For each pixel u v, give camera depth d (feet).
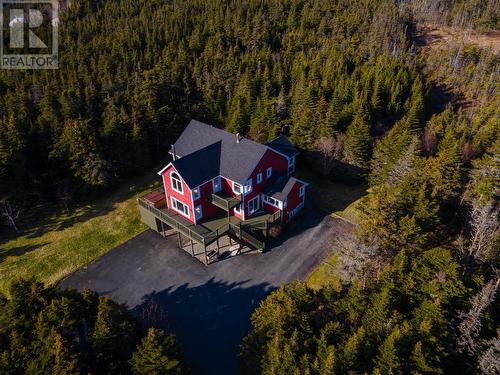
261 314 85.92
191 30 249.75
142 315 106.83
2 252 133.59
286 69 216.13
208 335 102.53
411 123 171.32
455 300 86.38
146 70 203.10
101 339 73.87
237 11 262.26
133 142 166.09
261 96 194.18
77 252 131.85
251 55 222.69
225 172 129.39
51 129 157.69
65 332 75.41
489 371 75.82
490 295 82.94
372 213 111.34
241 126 183.83
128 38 229.04
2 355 69.97
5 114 165.07
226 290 115.65
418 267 91.25
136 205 155.02
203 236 123.44
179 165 123.24
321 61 221.25
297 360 72.64
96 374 72.43
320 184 164.76
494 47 263.49
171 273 122.42
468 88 228.43
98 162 151.74
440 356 75.31
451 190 127.34
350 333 80.02
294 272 120.78
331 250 128.06
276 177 139.03
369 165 160.04
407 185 120.37
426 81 233.55
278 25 259.19
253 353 82.17
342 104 180.75
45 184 156.15
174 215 136.26
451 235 127.65
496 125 151.64
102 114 171.01
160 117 180.55
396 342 72.23
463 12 301.84
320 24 254.47
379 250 104.99
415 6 320.50
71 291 86.63
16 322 76.89
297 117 178.19
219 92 197.57
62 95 169.17
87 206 155.33
